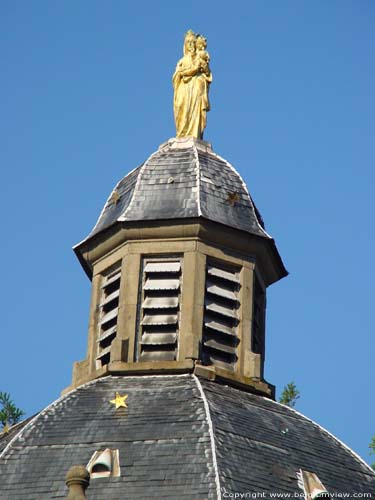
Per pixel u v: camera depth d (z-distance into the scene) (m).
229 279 91.31
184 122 96.75
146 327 89.62
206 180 92.81
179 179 92.75
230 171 94.31
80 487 76.25
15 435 83.06
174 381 86.62
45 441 82.12
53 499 78.81
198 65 97.88
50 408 84.38
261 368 90.25
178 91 97.69
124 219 91.19
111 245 92.06
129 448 80.81
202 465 79.19
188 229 90.88
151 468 79.44
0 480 80.19
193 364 87.56
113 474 79.31
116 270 92.06
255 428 83.50
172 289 90.19
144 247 91.12
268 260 93.19
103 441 81.50
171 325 89.50
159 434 81.44
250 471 79.88
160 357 88.81
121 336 89.19
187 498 77.56
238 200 92.81
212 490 77.81
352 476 83.50
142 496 78.06
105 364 89.88
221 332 90.00
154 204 91.75
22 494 79.31
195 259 90.50
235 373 88.44
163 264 90.81
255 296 92.62
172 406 83.75
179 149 95.12
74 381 90.00
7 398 96.62
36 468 80.62
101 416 83.38
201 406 83.50
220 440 81.00
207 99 97.69
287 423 85.75
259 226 92.62
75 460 80.75
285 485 80.12
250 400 87.06
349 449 85.69
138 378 87.44
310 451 83.81
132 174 94.19
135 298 90.06
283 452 82.50
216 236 91.25
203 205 91.50
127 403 84.19
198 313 89.50
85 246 93.19
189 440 80.81
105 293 92.19
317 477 81.81
